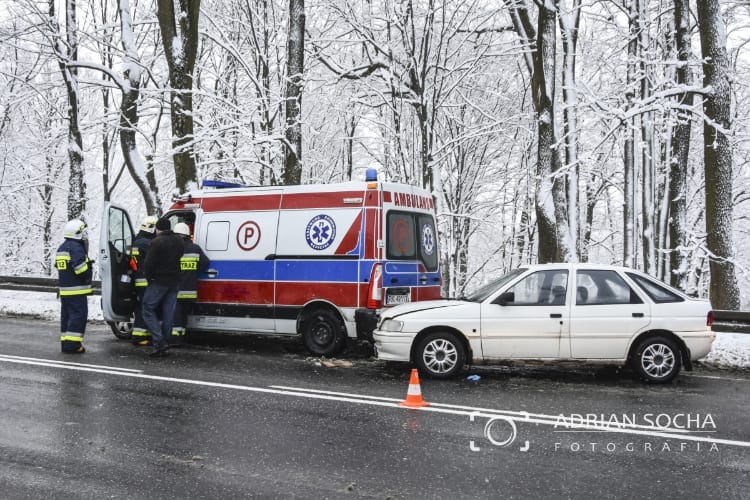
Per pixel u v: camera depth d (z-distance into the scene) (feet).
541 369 29.40
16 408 20.90
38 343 34.50
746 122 58.34
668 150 59.82
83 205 64.08
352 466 15.76
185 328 35.12
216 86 70.33
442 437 18.20
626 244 74.02
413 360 27.30
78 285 31.42
